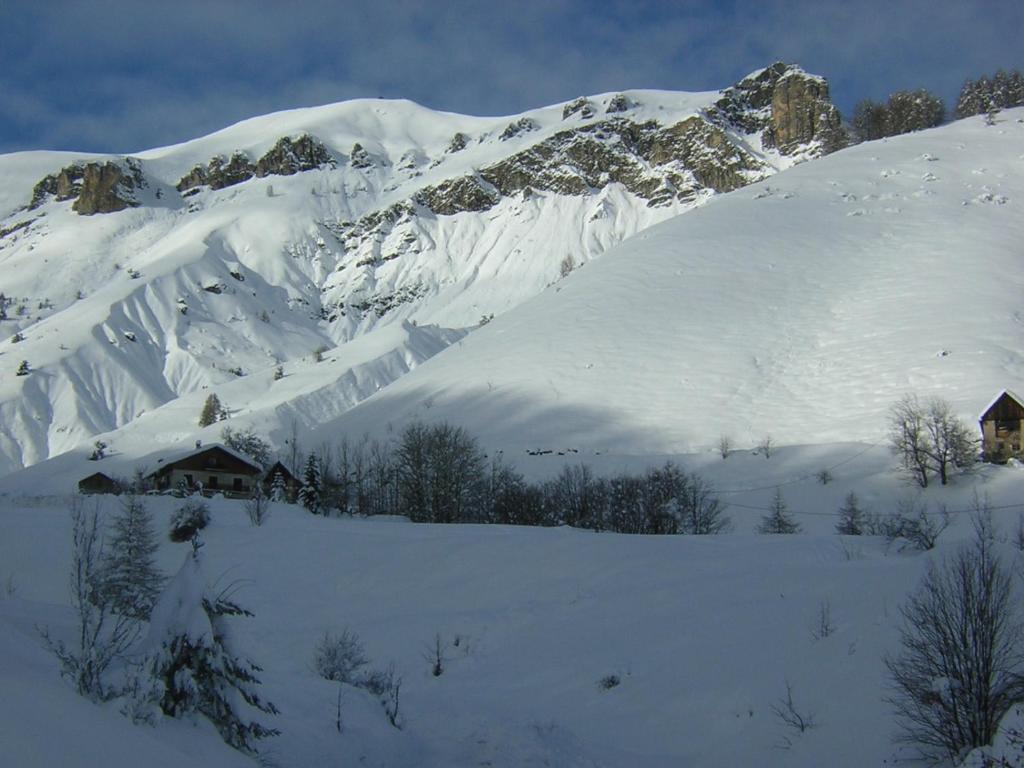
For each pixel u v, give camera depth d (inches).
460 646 1185.4
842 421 3346.5
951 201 5718.5
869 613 965.8
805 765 761.6
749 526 2380.7
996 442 2669.8
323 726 728.3
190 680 604.1
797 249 5359.3
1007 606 776.3
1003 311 4010.8
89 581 858.1
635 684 1003.9
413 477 2726.4
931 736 702.5
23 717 420.8
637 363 4347.9
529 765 738.2
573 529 1729.8
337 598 1408.7
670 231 6136.8
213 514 1989.4
